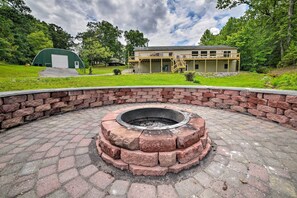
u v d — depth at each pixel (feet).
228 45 77.77
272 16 51.65
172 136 4.60
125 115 7.01
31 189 3.81
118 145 4.71
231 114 10.78
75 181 4.09
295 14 47.60
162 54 70.08
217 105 12.60
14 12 69.92
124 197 3.58
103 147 5.16
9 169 4.57
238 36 70.03
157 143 4.43
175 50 69.36
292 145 6.06
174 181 4.10
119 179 4.18
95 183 4.02
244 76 52.11
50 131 7.62
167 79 37.63
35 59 65.77
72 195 3.63
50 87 20.16
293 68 42.65
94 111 11.77
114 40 131.03
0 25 49.73
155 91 15.11
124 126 5.39
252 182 4.03
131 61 68.64
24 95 8.60
